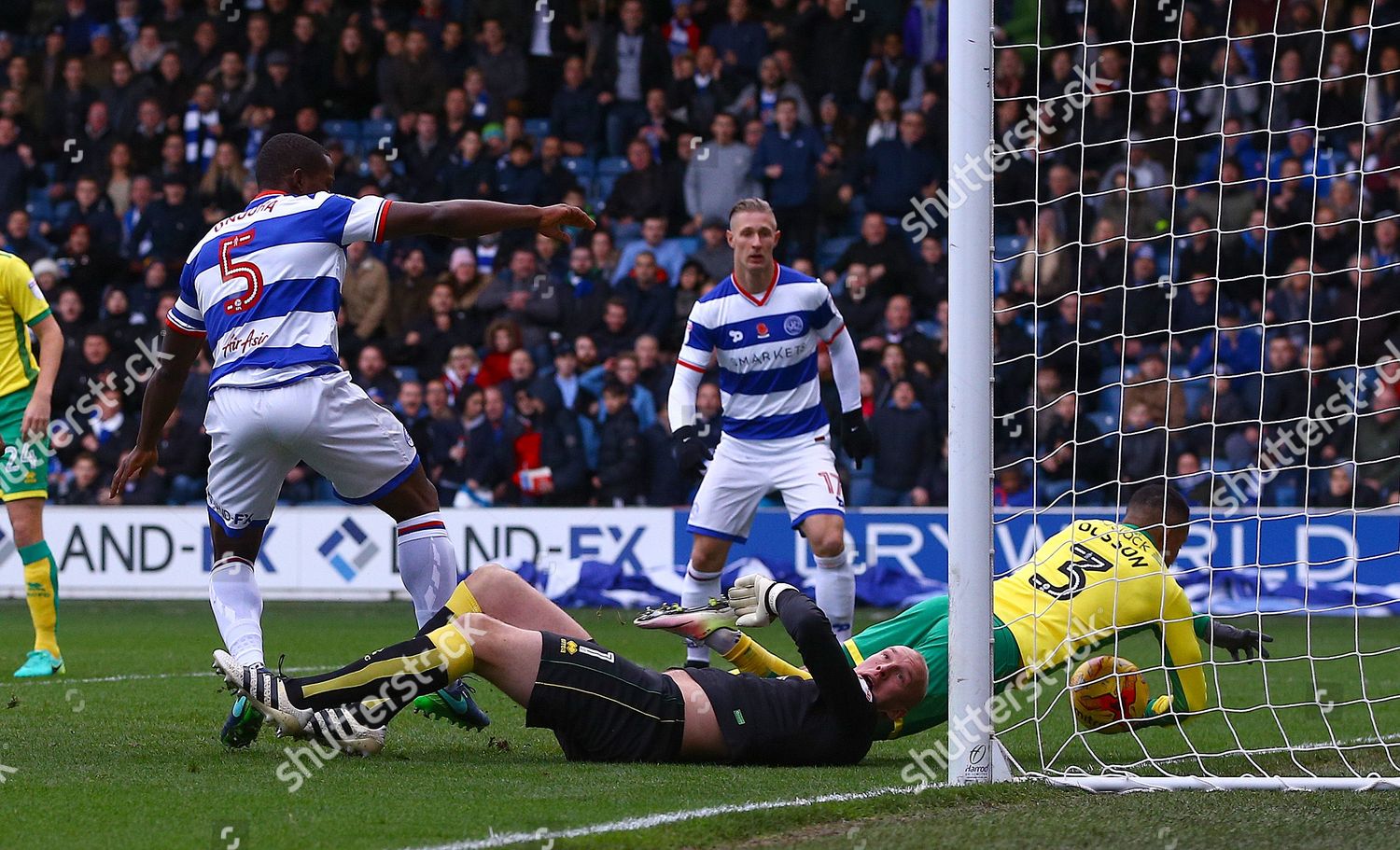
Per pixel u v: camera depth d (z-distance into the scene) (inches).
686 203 908.0
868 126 951.0
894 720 282.7
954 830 210.4
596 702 265.9
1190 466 713.6
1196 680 295.1
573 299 840.9
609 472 762.2
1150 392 727.7
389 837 200.2
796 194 893.8
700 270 837.2
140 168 957.8
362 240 287.3
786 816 215.3
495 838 199.0
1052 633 293.1
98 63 1018.1
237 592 295.3
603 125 982.4
